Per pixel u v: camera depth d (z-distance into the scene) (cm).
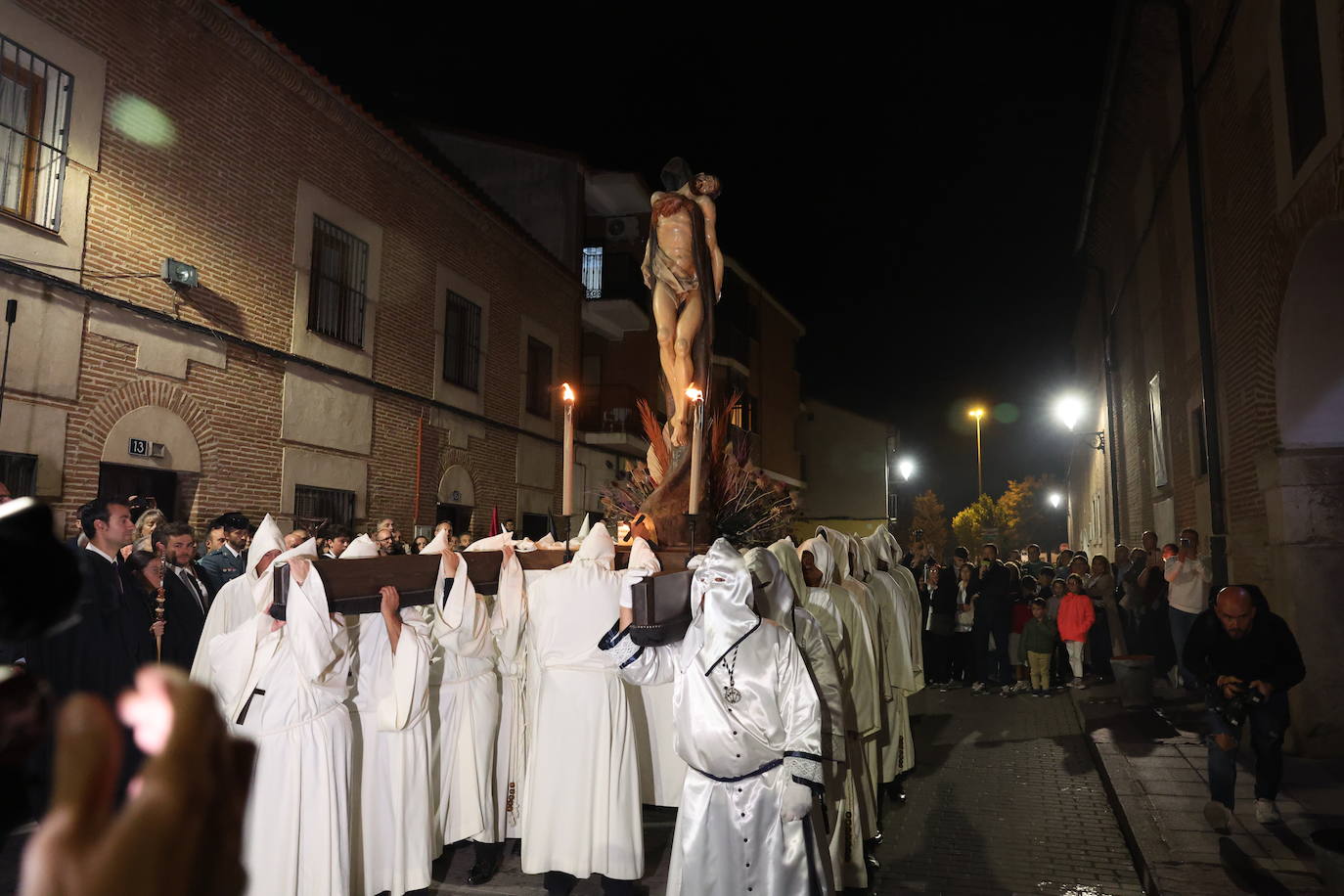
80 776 60
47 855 58
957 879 565
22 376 774
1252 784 703
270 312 1075
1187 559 1111
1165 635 1242
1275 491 811
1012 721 1072
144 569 562
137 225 896
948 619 1345
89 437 836
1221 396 1017
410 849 511
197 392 962
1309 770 742
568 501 603
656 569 548
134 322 886
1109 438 2142
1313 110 708
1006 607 1299
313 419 1143
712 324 803
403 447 1342
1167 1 1096
